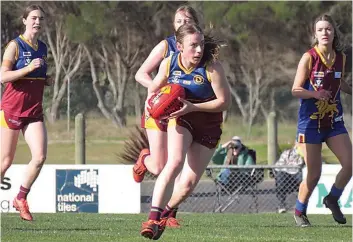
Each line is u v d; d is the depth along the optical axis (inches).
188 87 877.2
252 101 3917.3
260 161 2913.4
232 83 4591.5
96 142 3417.8
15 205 1211.9
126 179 1614.2
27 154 3097.9
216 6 4303.6
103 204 1616.6
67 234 1035.3
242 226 1189.7
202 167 920.3
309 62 1106.7
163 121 1048.8
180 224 1208.2
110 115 3516.2
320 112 1120.2
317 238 1027.9
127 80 4178.2
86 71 4569.4
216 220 1332.4
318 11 4288.9
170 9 4392.2
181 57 877.2
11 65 1131.9
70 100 3383.4
